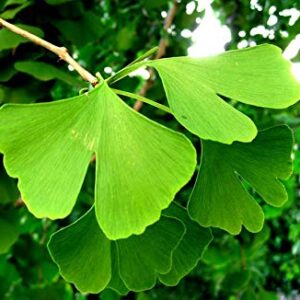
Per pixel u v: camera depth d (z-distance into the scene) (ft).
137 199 0.40
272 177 0.51
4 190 0.91
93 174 1.35
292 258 2.92
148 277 0.51
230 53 0.50
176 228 0.49
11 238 1.00
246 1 1.60
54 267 1.48
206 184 0.51
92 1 1.14
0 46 0.85
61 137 0.43
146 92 1.30
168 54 1.48
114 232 0.39
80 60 1.59
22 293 1.38
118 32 1.56
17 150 0.43
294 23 1.47
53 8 0.99
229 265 1.52
